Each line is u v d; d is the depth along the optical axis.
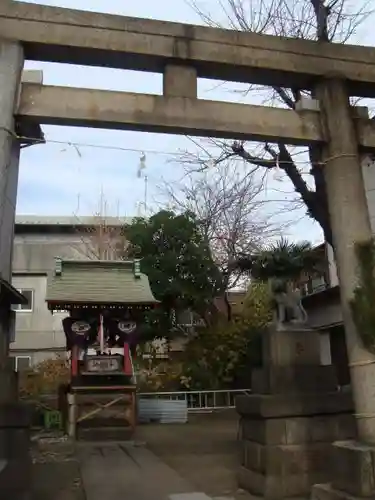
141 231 23.45
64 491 6.67
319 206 10.72
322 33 11.53
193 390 21.16
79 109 6.99
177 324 23.08
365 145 7.80
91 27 7.27
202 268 22.77
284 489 7.50
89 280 15.49
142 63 7.59
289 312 8.71
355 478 6.16
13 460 6.23
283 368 8.23
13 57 6.91
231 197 24.94
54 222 26.39
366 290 6.80
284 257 8.88
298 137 7.66
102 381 14.74
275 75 7.94
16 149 7.26
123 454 12.02
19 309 25.20
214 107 7.43
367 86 8.21
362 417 6.61
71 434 13.71
